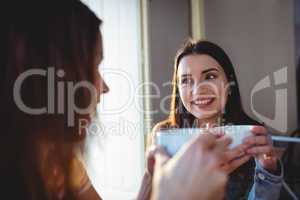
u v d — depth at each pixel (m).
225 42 2.70
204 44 1.20
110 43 2.23
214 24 2.67
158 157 0.35
